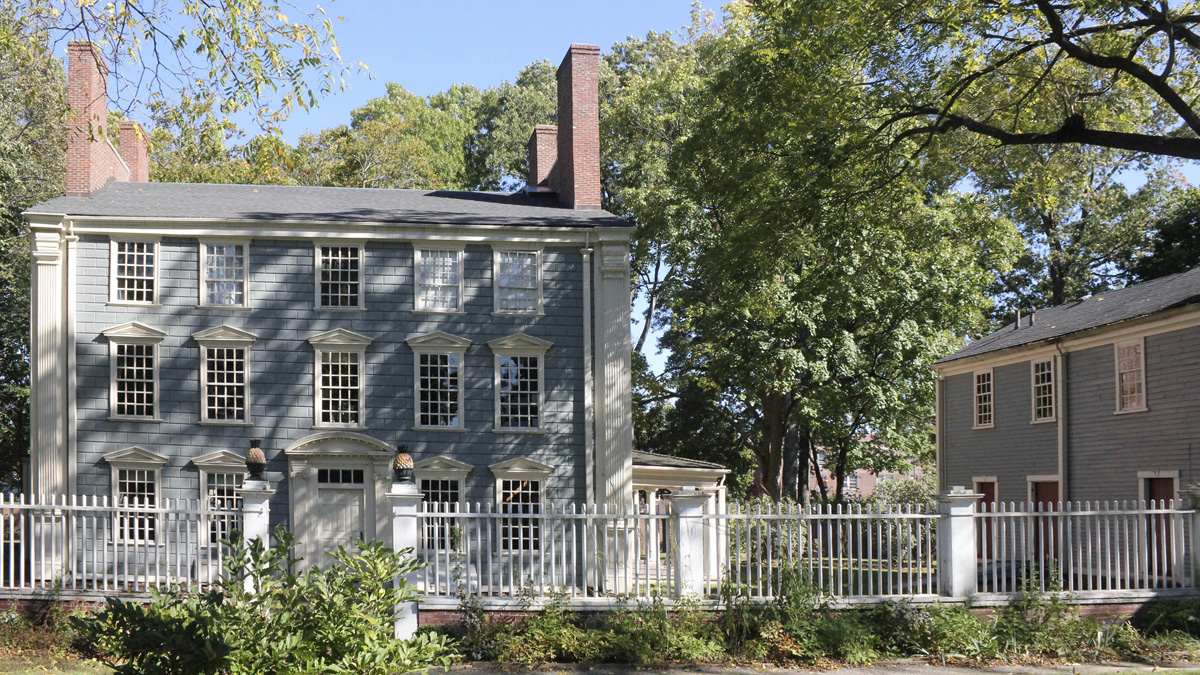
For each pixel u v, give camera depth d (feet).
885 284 124.36
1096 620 56.59
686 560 57.41
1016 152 83.35
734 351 126.11
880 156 80.02
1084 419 96.37
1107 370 93.25
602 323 90.99
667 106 150.92
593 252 92.07
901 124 86.63
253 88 54.03
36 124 115.55
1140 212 165.27
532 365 91.35
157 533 59.98
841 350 124.16
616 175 167.73
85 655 48.65
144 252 88.94
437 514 57.52
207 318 89.15
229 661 29.78
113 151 102.73
